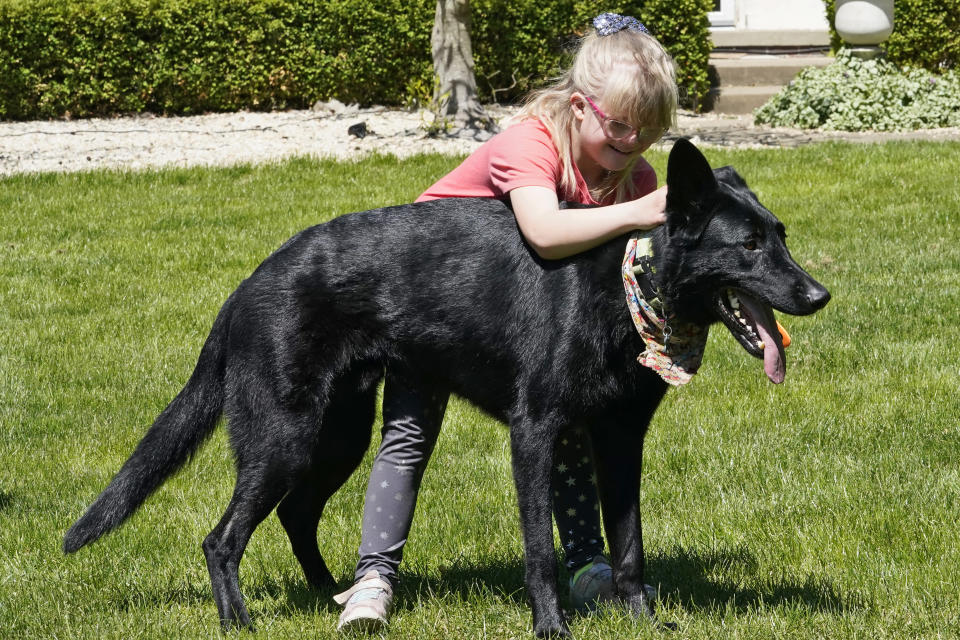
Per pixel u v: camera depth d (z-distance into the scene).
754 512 5.39
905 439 6.32
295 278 4.29
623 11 18.44
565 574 5.02
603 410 4.11
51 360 8.40
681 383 3.91
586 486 4.69
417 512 5.69
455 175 4.60
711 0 18.56
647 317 3.91
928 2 18.16
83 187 13.72
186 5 18.11
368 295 4.28
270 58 18.47
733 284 3.79
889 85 17.00
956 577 4.61
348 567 5.17
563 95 4.32
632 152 4.29
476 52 18.64
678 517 5.49
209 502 5.96
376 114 17.92
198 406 4.57
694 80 18.83
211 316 9.37
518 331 4.12
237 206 12.75
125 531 5.54
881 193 12.29
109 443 6.89
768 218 3.78
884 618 4.27
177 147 15.99
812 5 22.22
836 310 8.78
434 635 4.31
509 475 6.16
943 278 9.45
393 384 4.49
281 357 4.26
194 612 4.61
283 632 4.31
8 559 5.21
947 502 5.41
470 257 4.23
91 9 17.92
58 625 4.47
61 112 18.50
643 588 4.36
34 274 10.62
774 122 17.47
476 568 5.07
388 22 18.23
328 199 12.81
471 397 4.36
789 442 6.38
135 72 18.28
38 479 6.31
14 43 17.92
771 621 4.23
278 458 4.28
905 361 7.63
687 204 3.78
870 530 5.12
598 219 3.93
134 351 8.58
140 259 11.03
